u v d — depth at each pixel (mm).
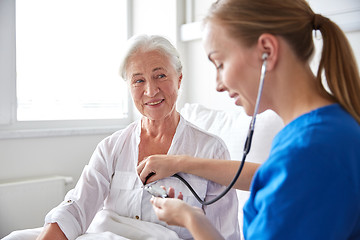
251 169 1184
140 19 2758
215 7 787
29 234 1236
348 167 617
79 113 2609
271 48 707
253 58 729
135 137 1411
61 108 2514
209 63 2289
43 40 2410
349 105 712
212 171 1215
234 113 1755
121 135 1427
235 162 1216
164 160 1261
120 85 2834
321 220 602
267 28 709
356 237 654
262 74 707
